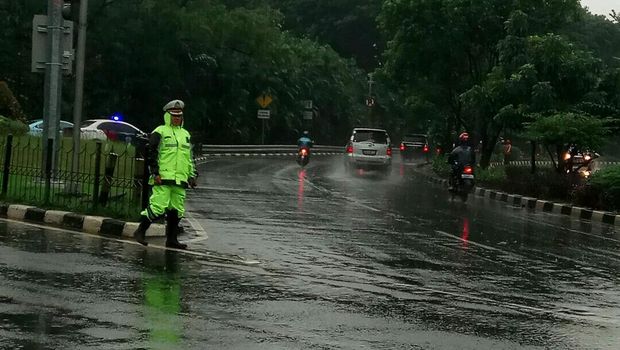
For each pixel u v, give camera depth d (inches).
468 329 289.9
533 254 499.8
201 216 613.3
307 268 402.3
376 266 418.9
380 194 941.2
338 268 406.9
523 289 378.0
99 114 1768.0
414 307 323.3
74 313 285.9
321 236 526.6
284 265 407.2
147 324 275.0
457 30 1320.1
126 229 488.1
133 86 1824.6
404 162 2124.8
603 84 1152.2
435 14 1337.4
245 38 2004.2
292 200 787.4
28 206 558.9
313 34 3134.8
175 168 442.3
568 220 776.9
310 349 252.8
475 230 615.5
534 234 616.1
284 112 2456.9
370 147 1398.9
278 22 2246.6
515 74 1146.7
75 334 258.8
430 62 1385.3
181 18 1823.3
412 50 1370.6
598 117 1079.6
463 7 1298.0
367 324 289.7
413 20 1349.7
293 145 2410.2
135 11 1790.1
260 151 2190.0
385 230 580.4
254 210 673.0
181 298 318.3
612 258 504.1
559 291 378.0
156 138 440.8
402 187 1104.2
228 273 377.4
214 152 1959.9
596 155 1077.1
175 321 280.8
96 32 1755.7
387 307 320.5
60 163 640.4
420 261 443.5
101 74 1787.6
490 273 417.1
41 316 279.7
